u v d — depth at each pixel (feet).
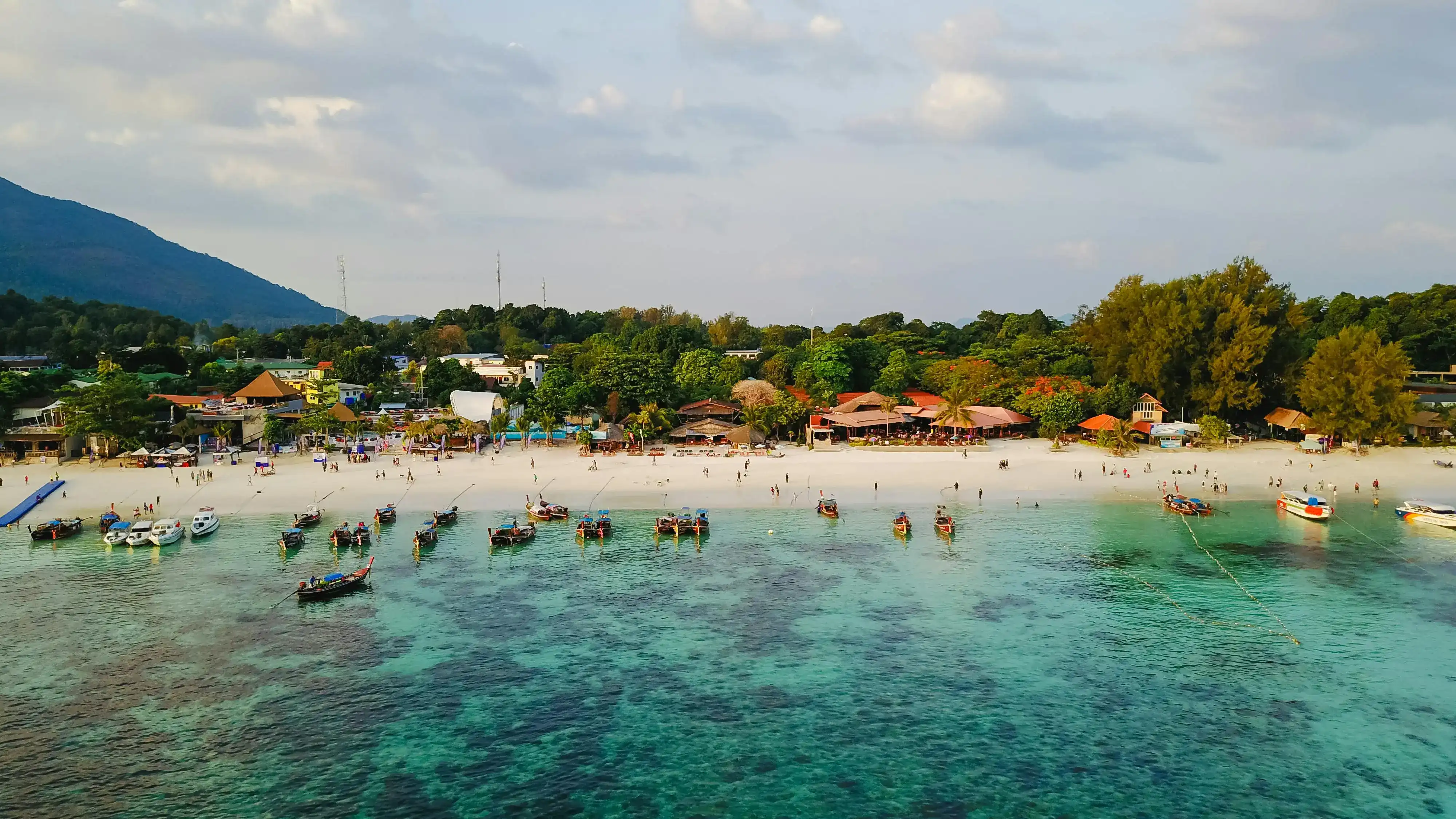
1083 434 529.86
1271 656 204.85
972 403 572.92
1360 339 492.54
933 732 170.09
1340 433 492.13
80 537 311.27
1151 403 542.16
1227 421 544.21
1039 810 144.56
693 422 527.81
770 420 516.73
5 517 326.24
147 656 204.44
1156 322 547.90
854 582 257.75
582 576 263.90
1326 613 232.12
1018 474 411.75
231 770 156.35
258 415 508.94
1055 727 171.63
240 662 201.46
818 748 164.35
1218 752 162.40
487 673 196.03
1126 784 151.94
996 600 242.37
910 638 215.31
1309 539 305.53
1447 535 310.24
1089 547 294.25
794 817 142.72
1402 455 462.19
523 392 651.66
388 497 364.38
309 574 265.75
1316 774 155.12
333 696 184.44
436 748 164.14
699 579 260.01
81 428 426.10
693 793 149.48
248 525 325.42
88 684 189.57
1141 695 184.85
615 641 213.87
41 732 169.37
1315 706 179.83
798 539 304.71
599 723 173.68
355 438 493.36
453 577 263.49
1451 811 143.74
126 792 149.28
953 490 379.55
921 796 148.56
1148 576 262.67
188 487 377.71
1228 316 529.04
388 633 218.79
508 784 152.25
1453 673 195.42
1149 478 404.98
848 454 466.70
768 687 189.06
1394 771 155.84
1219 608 236.22
